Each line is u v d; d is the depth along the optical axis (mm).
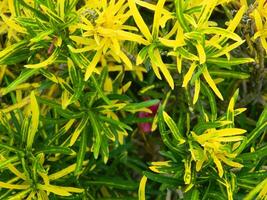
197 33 481
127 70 631
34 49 514
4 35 634
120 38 487
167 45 481
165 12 498
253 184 523
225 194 508
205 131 512
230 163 498
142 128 683
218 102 648
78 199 572
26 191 525
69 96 552
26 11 531
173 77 591
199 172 521
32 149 550
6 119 548
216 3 499
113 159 690
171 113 663
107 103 548
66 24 494
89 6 509
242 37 543
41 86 554
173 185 521
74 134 544
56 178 542
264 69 578
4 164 512
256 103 687
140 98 708
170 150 531
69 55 516
